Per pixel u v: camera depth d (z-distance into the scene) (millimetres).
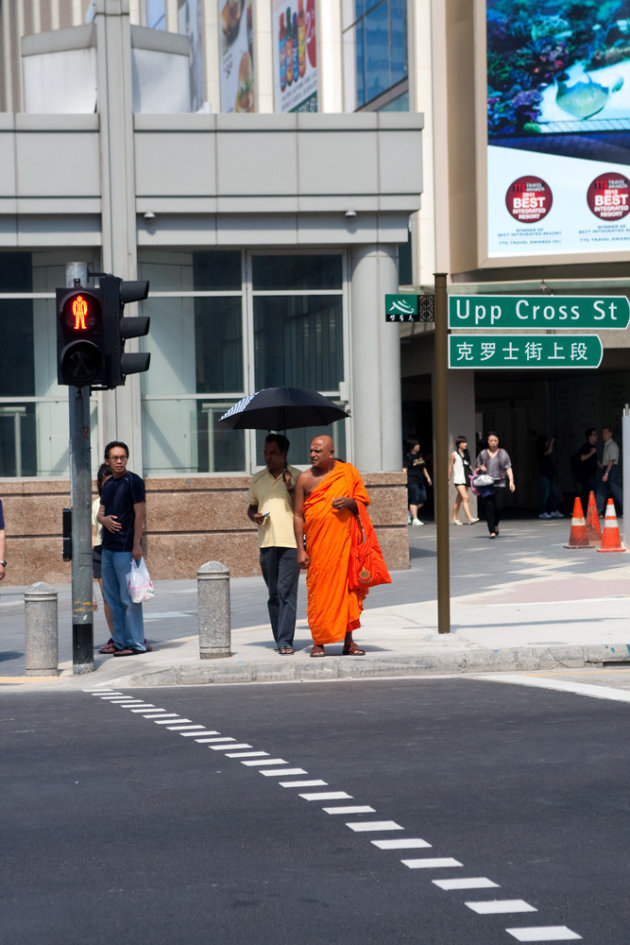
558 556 31859
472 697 15359
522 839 9203
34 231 30172
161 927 7512
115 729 13820
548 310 19234
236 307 31172
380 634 19953
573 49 46250
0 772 11805
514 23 46312
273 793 10719
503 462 39031
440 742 12680
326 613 17688
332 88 56938
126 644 19406
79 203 30031
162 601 26562
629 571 27625
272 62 64875
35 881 8461
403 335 47875
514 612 22062
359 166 30656
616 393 51125
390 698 15461
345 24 55344
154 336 30875
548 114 46344
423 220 47500
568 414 54750
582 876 8344
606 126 46281
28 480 30391
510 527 44000
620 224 46406
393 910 7719
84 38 32438
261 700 15586
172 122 30188
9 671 18562
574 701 14875
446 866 8578
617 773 11211
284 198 30484
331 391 31344
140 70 31953
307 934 7336
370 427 31000
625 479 32344
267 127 30422
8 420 30812
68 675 18094
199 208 30266
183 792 10828
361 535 17812
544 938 7223
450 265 47625
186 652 19125
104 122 30031
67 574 30312
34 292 30859
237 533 30656
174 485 30438
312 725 13742
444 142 47500
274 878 8398
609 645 18266
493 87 46406
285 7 62312
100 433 30766
